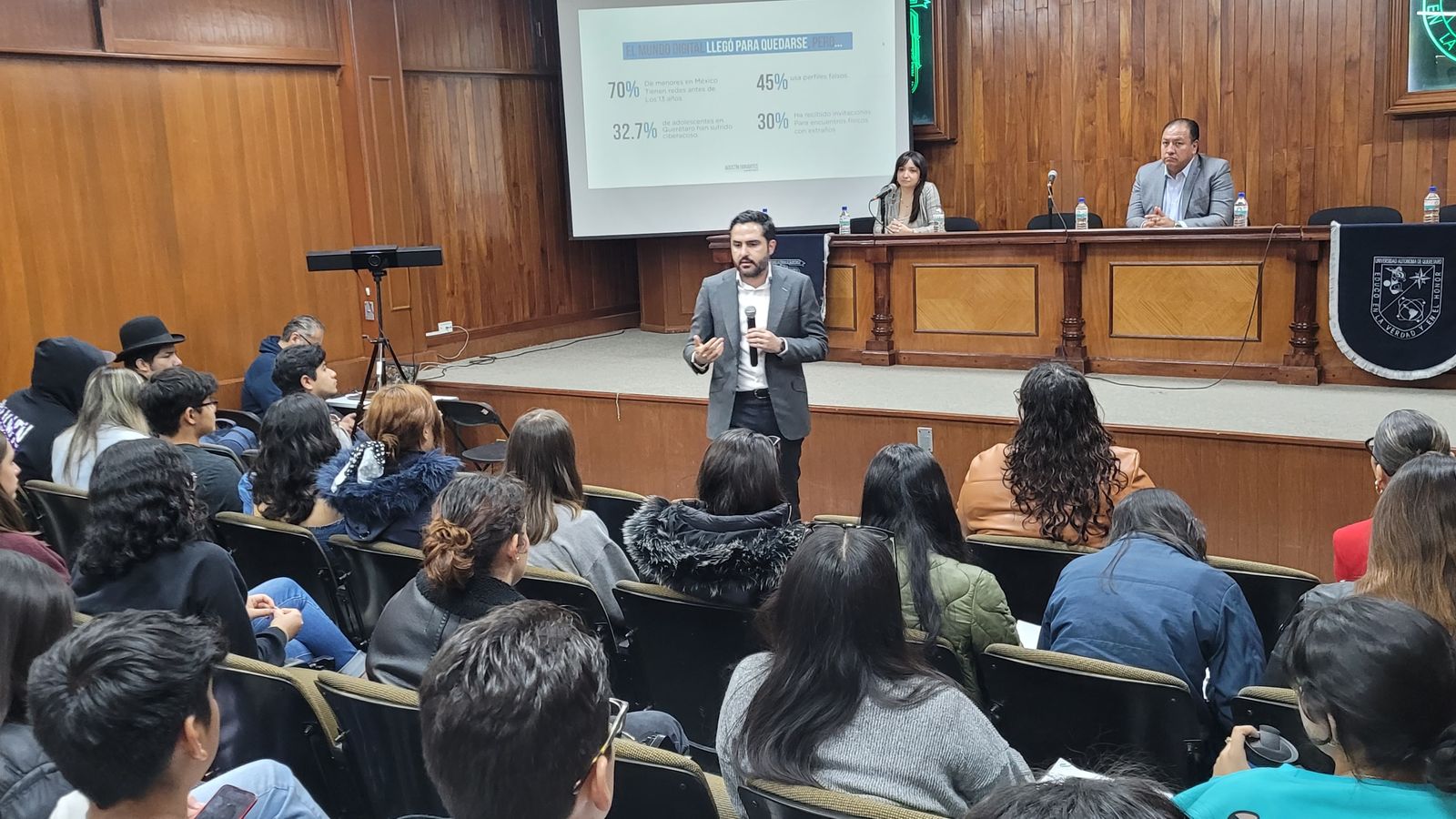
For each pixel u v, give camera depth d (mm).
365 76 7117
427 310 7672
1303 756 1853
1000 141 8117
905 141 7902
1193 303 5828
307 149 6961
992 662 2105
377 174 7215
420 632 2039
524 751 1081
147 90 6211
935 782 1585
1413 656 1261
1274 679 2139
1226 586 2270
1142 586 2283
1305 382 5594
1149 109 7602
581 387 6465
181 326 6445
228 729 2072
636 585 2531
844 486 5617
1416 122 6883
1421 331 5254
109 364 4180
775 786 1568
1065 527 3004
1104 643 2262
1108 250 5977
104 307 6109
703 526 2438
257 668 2027
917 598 2318
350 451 3074
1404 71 6801
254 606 2623
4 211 5711
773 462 2570
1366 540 2641
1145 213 6406
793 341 4324
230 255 6637
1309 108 7160
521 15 8188
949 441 5320
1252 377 5727
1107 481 2998
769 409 4449
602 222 8070
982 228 8289
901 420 5402
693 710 2625
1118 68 7656
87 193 6012
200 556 2395
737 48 7859
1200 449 4809
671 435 6098
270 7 6672
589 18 7852
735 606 2387
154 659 1240
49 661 1259
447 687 1114
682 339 8383
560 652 1132
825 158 7934
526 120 8297
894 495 2414
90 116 5996
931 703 1611
